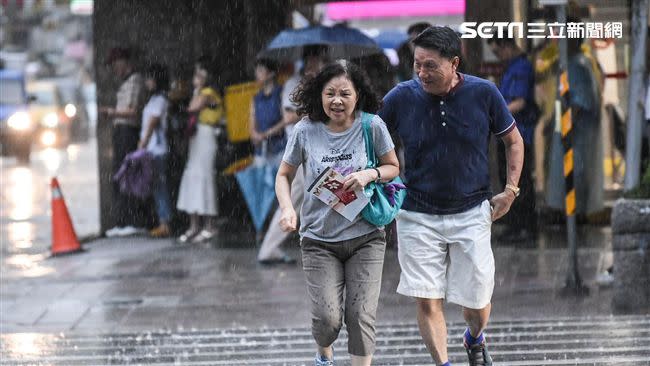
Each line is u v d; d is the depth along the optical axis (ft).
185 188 103.45
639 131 77.61
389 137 44.50
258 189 96.58
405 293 45.98
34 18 444.14
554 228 104.27
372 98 44.45
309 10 124.16
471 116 45.37
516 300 71.92
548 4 73.82
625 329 62.54
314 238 44.68
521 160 46.32
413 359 56.54
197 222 104.58
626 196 69.26
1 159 242.37
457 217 45.96
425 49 44.55
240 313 70.64
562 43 73.97
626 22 100.99
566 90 73.87
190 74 111.55
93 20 112.16
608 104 104.53
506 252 91.50
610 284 76.33
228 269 88.43
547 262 86.28
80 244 100.94
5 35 441.27
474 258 45.80
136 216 110.32
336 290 44.50
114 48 109.50
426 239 45.93
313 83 44.11
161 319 69.41
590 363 54.34
